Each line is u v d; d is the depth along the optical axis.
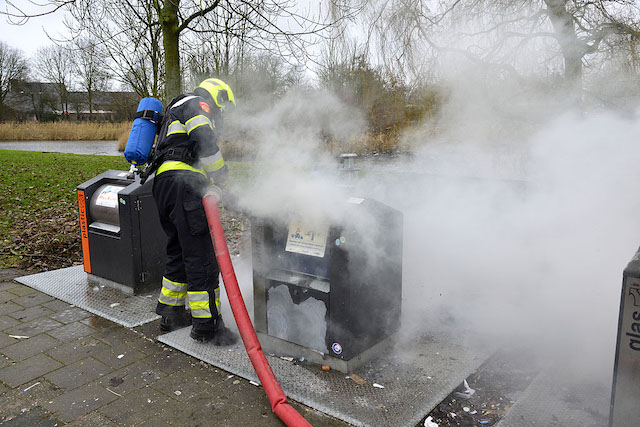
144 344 3.00
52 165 13.52
